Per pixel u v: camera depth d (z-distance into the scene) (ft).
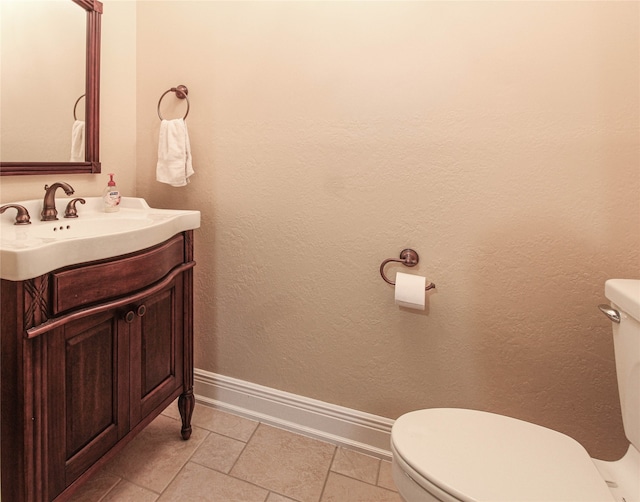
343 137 4.25
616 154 3.39
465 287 3.98
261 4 4.43
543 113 3.54
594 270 3.54
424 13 3.82
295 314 4.73
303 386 4.81
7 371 2.60
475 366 4.05
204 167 4.96
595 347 3.62
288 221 4.61
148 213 4.36
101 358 3.23
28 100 3.97
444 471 2.44
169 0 4.91
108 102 4.87
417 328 4.22
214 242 5.03
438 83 3.84
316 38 4.24
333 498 3.87
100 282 3.04
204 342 5.29
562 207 3.58
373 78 4.06
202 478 4.04
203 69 4.82
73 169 4.42
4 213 3.64
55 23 4.16
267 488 3.96
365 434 4.54
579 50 3.40
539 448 2.71
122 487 3.88
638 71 3.28
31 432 2.66
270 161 4.60
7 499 2.71
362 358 4.50
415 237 4.09
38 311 2.61
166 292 4.04
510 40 3.58
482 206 3.83
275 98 4.49
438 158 3.92
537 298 3.75
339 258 4.44
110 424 3.37
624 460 2.94
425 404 4.29
